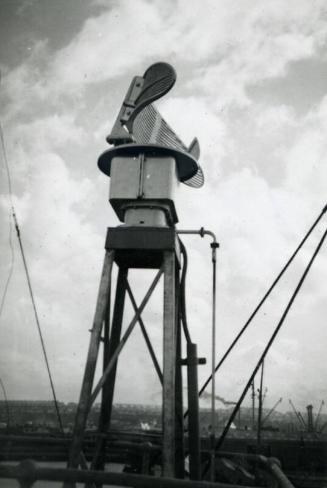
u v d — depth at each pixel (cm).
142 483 361
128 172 641
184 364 646
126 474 365
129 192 632
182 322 661
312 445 1527
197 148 708
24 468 361
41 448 764
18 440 602
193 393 626
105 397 614
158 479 363
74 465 491
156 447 575
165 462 495
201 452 617
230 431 2923
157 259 657
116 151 652
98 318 559
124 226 612
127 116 657
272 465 489
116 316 650
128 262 679
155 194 627
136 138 647
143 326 635
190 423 617
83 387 523
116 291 664
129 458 812
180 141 689
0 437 597
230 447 1524
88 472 364
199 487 360
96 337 548
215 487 360
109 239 601
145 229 601
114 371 620
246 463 751
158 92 644
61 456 770
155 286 588
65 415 5556
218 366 726
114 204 650
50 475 361
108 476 363
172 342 545
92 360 536
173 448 502
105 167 708
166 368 534
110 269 586
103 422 610
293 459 1473
